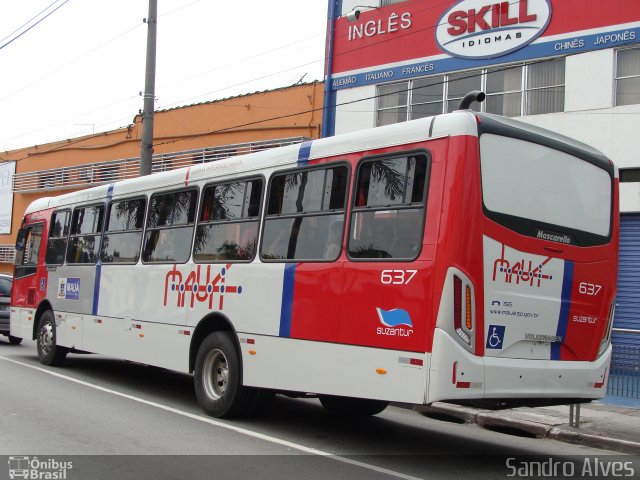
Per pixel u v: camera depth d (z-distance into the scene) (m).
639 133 13.98
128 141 27.48
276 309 7.61
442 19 17.06
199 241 9.09
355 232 6.84
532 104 15.61
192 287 9.01
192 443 7.02
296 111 20.81
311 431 8.02
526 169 6.59
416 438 8.15
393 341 6.23
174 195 9.84
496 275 6.18
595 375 7.00
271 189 8.06
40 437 6.98
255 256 8.06
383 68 18.20
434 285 5.96
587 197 7.18
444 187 6.09
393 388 6.18
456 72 16.86
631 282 14.16
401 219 6.40
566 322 6.76
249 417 8.66
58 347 12.59
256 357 7.82
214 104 23.55
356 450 7.18
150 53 17.30
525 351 6.41
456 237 5.95
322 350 6.95
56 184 31.00
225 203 8.77
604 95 14.46
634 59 14.26
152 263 9.94
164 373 12.80
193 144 24.27
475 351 5.98
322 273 7.09
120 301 10.57
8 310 16.30
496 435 9.08
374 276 6.52
